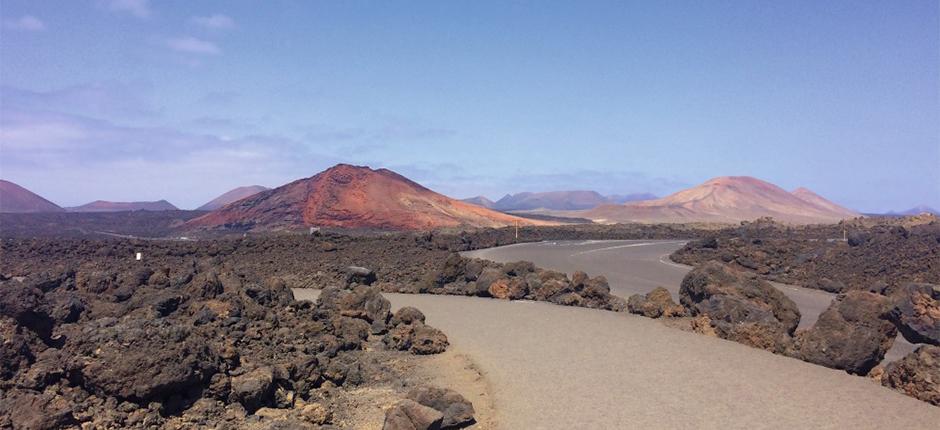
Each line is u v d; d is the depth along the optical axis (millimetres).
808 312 27938
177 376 12883
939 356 14820
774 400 14430
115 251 47188
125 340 13086
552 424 13094
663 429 12680
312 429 12898
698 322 22578
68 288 24531
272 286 25078
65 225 106875
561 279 31672
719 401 14383
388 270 39625
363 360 18828
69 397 12508
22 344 13359
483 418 13602
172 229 104812
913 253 35812
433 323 24516
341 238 55188
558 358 18531
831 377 16406
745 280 23875
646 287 35562
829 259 41344
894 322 18344
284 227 95625
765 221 97250
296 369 15422
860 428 12727
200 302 21125
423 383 16469
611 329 23000
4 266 41000
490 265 36719
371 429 13188
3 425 11344
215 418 13055
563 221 178125
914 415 13492
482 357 18875
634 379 16188
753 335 20094
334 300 25438
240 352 16828
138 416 12344
